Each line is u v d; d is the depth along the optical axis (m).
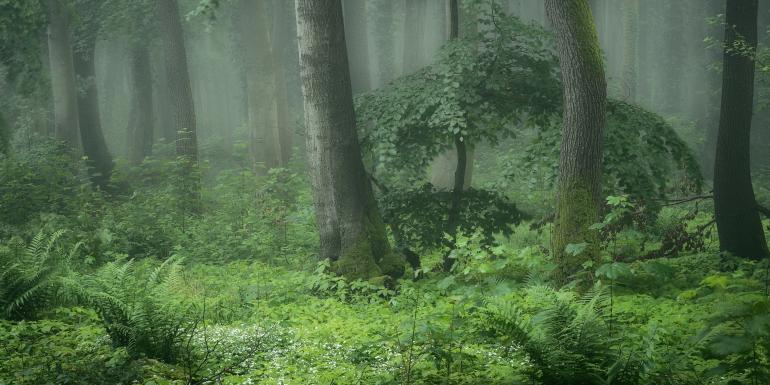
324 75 12.45
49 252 11.58
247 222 17.09
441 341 7.32
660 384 6.11
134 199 20.20
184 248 16.25
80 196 18.95
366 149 14.18
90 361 7.38
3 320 9.58
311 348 7.99
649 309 9.16
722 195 13.83
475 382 6.53
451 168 20.67
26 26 21.12
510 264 12.78
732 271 12.21
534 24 13.74
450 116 12.43
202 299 11.03
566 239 10.70
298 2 12.52
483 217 15.06
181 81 23.61
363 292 11.46
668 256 13.88
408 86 13.52
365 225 12.48
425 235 13.86
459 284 11.48
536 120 13.73
